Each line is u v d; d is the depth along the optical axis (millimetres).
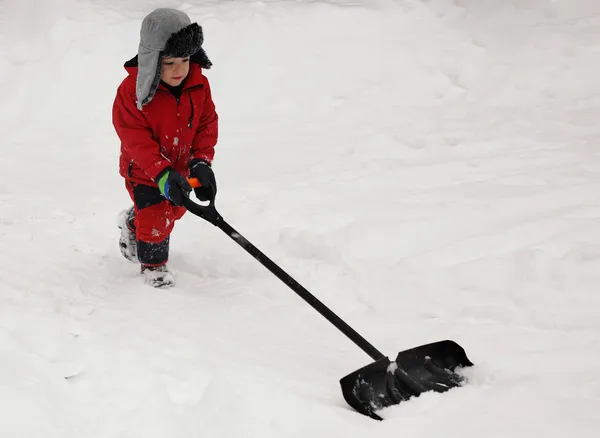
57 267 3883
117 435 2348
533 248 3924
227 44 7203
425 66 7227
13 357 2744
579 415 2441
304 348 3113
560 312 3418
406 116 6602
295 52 7203
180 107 3436
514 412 2471
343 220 4500
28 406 2432
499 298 3578
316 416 2434
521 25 7641
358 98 6871
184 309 3416
